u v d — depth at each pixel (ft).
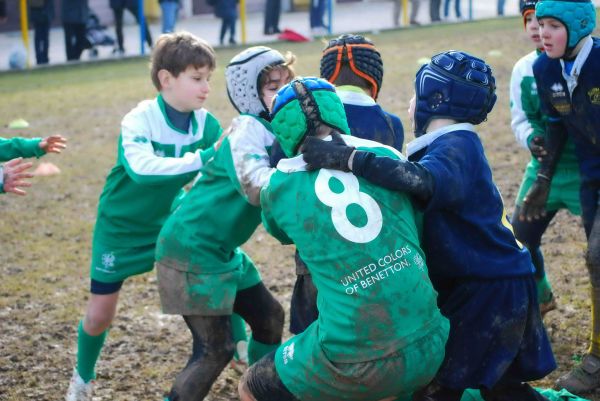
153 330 32.60
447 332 18.54
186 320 22.63
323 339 17.95
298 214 18.30
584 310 31.68
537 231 28.99
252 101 22.00
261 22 150.20
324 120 18.69
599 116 25.57
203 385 22.06
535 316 20.33
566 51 25.13
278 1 129.18
